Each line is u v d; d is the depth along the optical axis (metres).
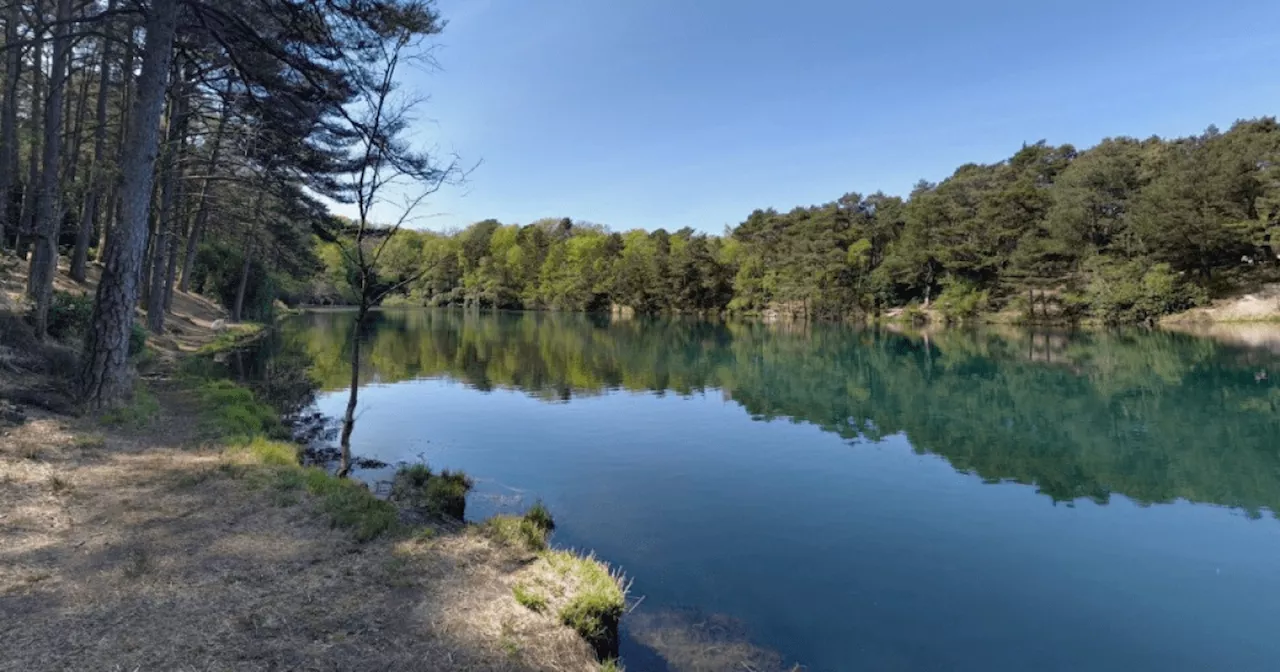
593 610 4.36
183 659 3.11
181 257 33.62
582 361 26.20
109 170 12.70
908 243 50.88
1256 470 10.48
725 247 70.44
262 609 3.72
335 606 3.87
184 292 31.67
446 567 4.72
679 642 4.75
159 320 20.66
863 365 25.52
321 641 3.44
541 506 7.41
